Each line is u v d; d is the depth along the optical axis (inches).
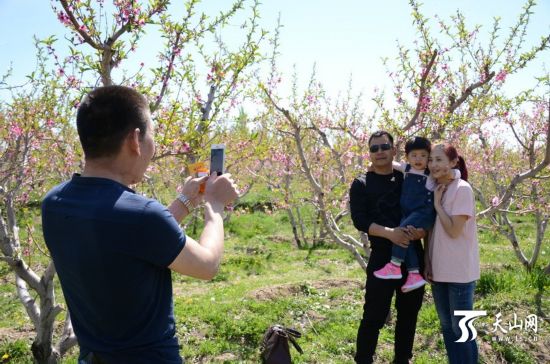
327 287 277.7
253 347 199.8
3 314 258.2
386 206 146.9
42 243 244.1
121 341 57.5
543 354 183.6
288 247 438.9
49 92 177.0
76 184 59.8
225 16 148.9
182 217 74.0
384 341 196.5
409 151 144.8
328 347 194.4
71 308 61.1
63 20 129.5
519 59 212.4
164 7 135.5
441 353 186.7
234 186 71.7
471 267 138.9
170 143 149.3
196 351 192.5
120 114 58.3
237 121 301.6
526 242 418.6
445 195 138.3
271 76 263.3
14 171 203.9
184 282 320.5
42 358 164.9
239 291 279.4
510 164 376.2
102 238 54.8
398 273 140.9
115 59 136.3
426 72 204.7
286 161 395.2
